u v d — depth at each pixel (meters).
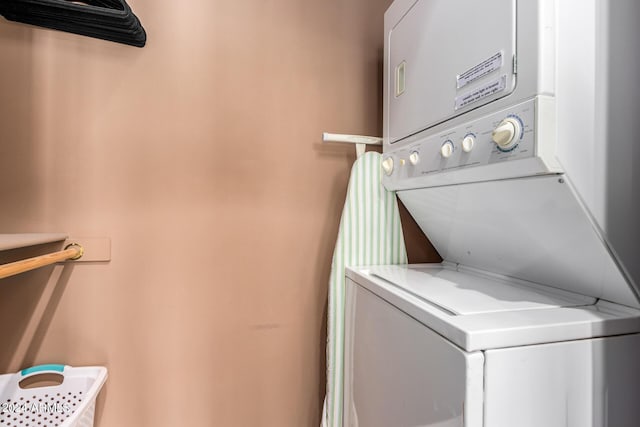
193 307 1.71
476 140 0.98
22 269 0.92
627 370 0.89
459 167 1.06
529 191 0.96
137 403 1.65
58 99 1.56
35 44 1.53
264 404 1.80
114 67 1.61
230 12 1.75
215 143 1.73
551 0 0.81
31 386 1.53
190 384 1.70
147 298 1.66
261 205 1.79
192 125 1.70
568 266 1.07
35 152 1.54
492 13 0.94
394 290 1.19
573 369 0.83
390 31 1.60
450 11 1.14
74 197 1.57
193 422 1.71
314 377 1.86
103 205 1.61
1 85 1.50
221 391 1.74
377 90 1.95
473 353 0.76
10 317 1.52
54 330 1.56
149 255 1.66
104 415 1.61
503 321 0.84
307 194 1.85
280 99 1.82
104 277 1.61
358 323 1.47
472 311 0.92
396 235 1.78
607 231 0.89
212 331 1.73
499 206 1.13
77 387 1.54
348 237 1.71
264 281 1.80
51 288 1.56
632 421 0.89
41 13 1.43
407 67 1.43
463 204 1.32
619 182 0.90
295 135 1.84
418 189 1.50
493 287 1.24
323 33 1.88
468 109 1.04
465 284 1.28
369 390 1.32
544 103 0.79
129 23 1.48
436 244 1.83
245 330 1.78
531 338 0.80
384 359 1.19
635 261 0.92
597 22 0.87
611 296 0.99
